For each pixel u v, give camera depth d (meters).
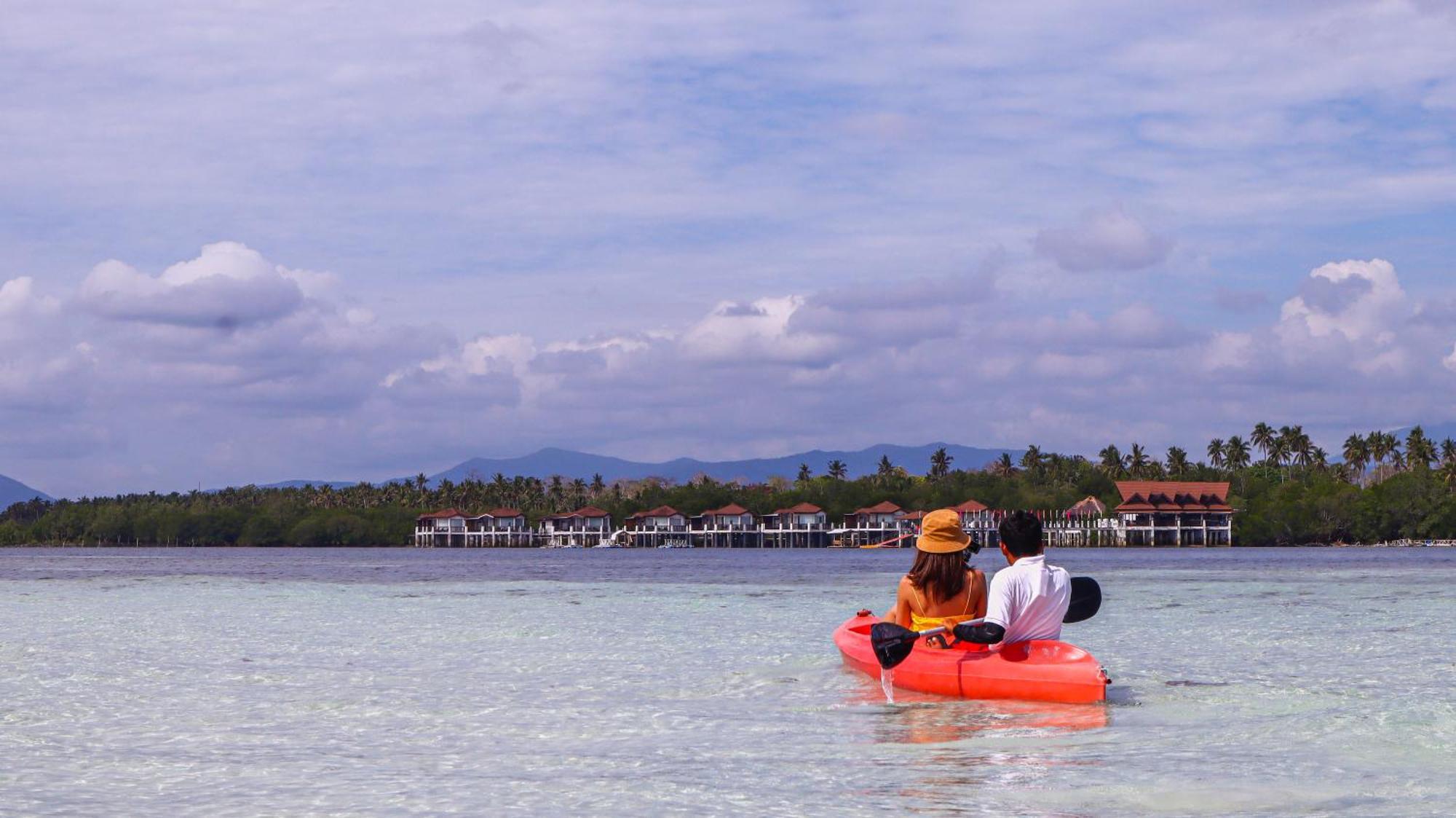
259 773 8.00
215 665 14.69
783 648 16.67
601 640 18.05
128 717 10.46
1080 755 8.43
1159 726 9.64
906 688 11.59
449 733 9.60
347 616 24.53
